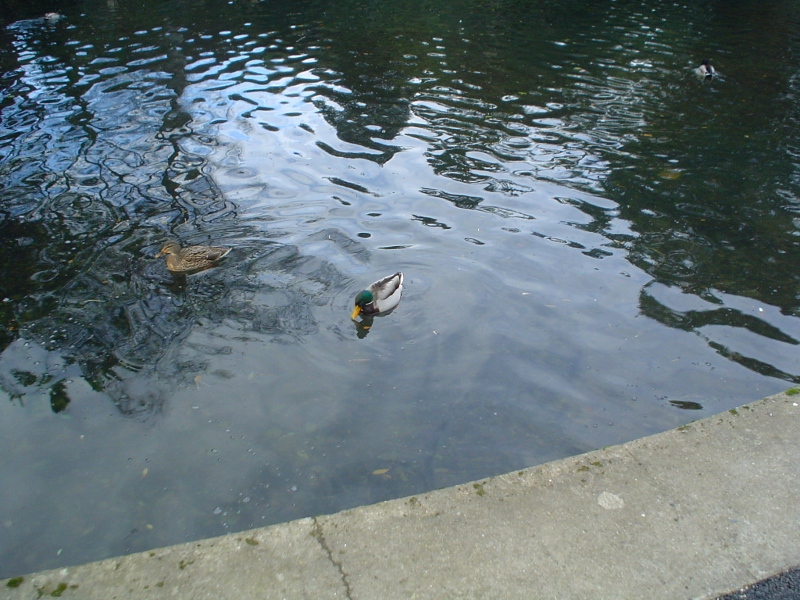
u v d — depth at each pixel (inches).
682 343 167.5
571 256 199.2
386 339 171.9
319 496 134.6
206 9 485.4
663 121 292.5
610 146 267.7
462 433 146.0
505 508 113.2
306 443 144.9
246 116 290.5
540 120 289.3
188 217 219.5
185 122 284.7
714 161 256.5
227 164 251.1
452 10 491.5
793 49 406.3
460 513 112.7
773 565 102.9
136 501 134.9
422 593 99.5
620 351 165.5
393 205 225.0
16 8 474.0
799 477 116.2
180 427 149.2
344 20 454.3
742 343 167.0
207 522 130.8
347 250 203.6
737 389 154.6
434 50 383.2
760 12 510.0
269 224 216.1
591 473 117.9
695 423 125.4
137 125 282.7
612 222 215.9
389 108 298.8
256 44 394.0
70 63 358.3
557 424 147.6
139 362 165.6
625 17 481.4
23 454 144.1
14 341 171.9
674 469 118.0
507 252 201.2
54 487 137.6
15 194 232.7
